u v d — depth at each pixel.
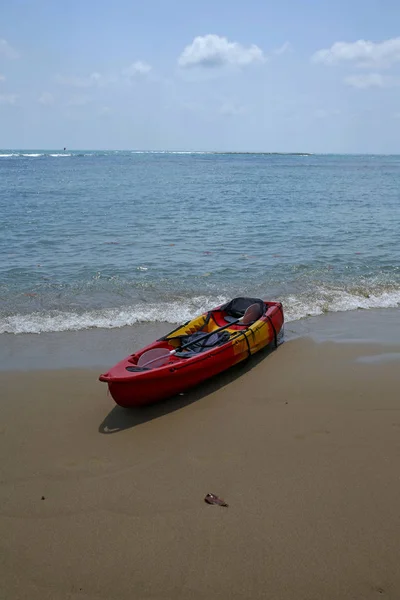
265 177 55.53
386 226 20.97
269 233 19.34
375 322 9.94
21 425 6.02
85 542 4.09
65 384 7.14
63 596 3.59
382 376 7.29
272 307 8.95
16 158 108.88
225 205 28.08
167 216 23.53
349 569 3.78
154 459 5.30
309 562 3.85
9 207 25.73
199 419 6.19
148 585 3.67
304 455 5.31
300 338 9.02
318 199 31.73
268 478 4.92
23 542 4.10
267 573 3.75
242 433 5.81
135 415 6.34
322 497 4.61
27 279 12.72
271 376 7.40
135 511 4.46
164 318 10.20
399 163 119.19
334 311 10.71
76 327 9.61
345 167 88.75
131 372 6.36
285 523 4.27
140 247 16.64
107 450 5.50
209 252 15.98
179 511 4.45
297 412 6.29
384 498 4.58
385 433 5.73
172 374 6.55
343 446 5.47
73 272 13.42
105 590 3.63
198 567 3.82
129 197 31.50
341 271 13.73
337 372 7.46
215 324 8.99
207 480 4.91
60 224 20.84
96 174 56.09
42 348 8.53
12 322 9.77
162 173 60.75
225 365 7.37
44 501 4.62
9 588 3.66
